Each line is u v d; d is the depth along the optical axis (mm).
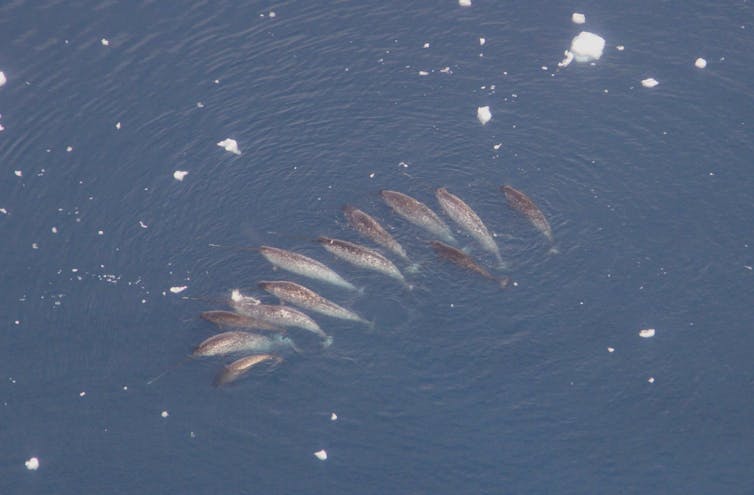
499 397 45500
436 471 43344
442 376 46219
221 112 58781
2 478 43562
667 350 46906
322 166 55500
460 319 48094
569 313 48344
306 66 61094
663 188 53781
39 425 45281
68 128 58438
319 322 48125
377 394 45688
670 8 63812
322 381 46094
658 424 44594
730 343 47188
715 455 43594
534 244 51000
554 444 44000
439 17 63844
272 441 44469
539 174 54625
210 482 43344
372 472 43406
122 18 64500
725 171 54562
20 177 55938
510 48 61656
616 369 46375
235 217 53312
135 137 57688
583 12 63781
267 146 56656
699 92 58688
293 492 42969
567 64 60438
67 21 64438
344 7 64688
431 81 59844
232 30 63688
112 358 47531
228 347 46969
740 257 50531
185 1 64750
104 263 51438
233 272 50656
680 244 51094
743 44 61406
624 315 48250
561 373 46219
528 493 42562
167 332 48312
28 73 61562
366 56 61531
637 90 58938
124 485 43344
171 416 45312
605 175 54469
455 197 52250
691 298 48906
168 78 60938
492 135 56656
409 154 55969
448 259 50031
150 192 54719
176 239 52344
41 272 51156
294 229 52562
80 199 54594
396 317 48156
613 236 51500
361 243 51531
